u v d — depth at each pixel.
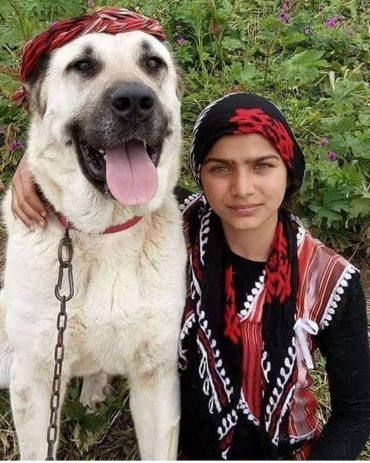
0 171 1.95
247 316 1.18
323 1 2.64
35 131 1.32
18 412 1.29
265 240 1.17
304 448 1.25
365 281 1.79
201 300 1.21
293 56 2.15
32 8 2.04
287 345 1.16
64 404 1.47
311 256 1.18
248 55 2.24
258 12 2.48
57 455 1.46
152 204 1.24
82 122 1.24
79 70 1.27
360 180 1.81
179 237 1.29
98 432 1.46
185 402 1.29
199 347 1.22
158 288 1.25
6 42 2.04
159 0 2.33
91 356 1.29
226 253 1.20
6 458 1.46
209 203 1.19
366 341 1.20
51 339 1.24
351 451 1.21
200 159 1.16
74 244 1.25
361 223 1.85
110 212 1.23
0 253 1.76
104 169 1.24
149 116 1.21
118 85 1.20
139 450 1.41
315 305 1.17
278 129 1.12
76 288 1.24
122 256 1.25
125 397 1.54
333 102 2.05
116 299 1.24
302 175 1.19
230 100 1.13
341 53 2.37
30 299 1.24
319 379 1.51
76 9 1.98
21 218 1.27
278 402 1.18
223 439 1.23
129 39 1.30
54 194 1.27
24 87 1.36
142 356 1.27
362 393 1.21
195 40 2.30
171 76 1.36
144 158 1.23
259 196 1.12
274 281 1.16
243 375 1.20
